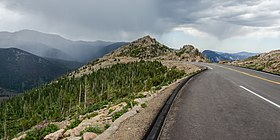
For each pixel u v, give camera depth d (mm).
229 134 5758
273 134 5734
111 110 10672
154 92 14516
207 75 25766
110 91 75125
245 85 16047
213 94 12430
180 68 56219
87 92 106438
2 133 68625
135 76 99812
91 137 6027
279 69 29938
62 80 171750
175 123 6879
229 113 7992
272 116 7523
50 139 8172
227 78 21531
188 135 5742
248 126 6426
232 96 11617
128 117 7652
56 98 118812
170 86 17906
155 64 97500
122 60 196125
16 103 131250
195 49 126375
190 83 18359
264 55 47250
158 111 8516
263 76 23125
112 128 6359
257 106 9141
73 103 103250
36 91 153250
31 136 10664
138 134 5820
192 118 7410
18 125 73375
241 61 54969
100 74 144625
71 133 7965
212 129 6188
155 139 5281
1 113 110438
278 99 10688
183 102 10344
